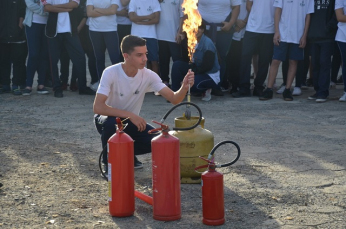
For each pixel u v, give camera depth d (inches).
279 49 410.6
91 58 458.9
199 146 216.4
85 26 456.8
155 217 181.2
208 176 174.7
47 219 183.0
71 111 378.3
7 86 452.8
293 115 358.3
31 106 397.1
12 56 446.0
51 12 423.5
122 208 182.5
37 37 436.1
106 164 231.1
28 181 223.3
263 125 327.0
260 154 261.7
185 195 206.8
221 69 428.8
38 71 446.3
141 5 429.1
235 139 292.0
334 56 471.5
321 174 230.1
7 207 193.6
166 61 446.6
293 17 404.2
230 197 202.7
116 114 214.4
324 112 368.5
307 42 452.4
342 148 272.7
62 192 210.2
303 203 196.1
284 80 448.8
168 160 177.6
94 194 208.2
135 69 215.5
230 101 413.4
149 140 228.2
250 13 419.5
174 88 414.0
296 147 275.0
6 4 432.8
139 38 211.6
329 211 188.1
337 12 389.7
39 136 303.6
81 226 176.4
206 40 405.7
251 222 178.5
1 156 261.1
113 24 430.6
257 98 426.0
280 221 179.3
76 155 262.8
